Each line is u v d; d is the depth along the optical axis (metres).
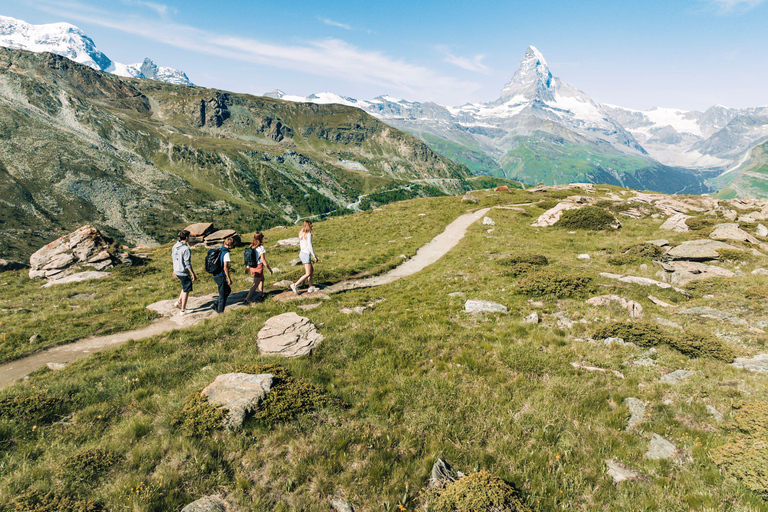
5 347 13.08
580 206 45.56
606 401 9.64
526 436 8.28
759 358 11.33
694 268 22.92
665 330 13.51
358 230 43.88
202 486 6.23
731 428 7.97
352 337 13.04
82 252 27.42
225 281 15.76
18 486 6.09
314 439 7.50
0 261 29.23
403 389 9.84
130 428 7.72
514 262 24.86
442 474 6.89
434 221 46.22
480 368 11.19
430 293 19.23
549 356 11.80
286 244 36.91
